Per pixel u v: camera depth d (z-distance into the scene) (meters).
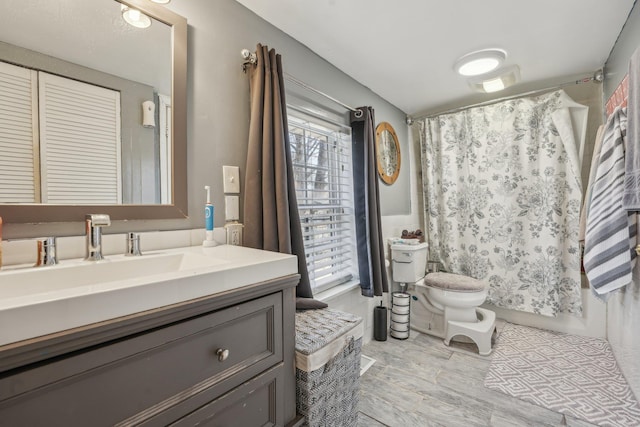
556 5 1.42
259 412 0.80
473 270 2.58
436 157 2.78
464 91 2.44
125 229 0.99
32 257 0.81
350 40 1.69
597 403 1.48
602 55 1.91
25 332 0.44
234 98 1.33
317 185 1.90
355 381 1.21
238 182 1.34
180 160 1.11
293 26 1.55
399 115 2.84
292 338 0.90
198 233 1.17
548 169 2.22
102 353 0.52
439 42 1.72
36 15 0.83
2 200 0.77
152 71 1.05
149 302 0.57
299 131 1.76
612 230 1.46
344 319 1.24
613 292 1.60
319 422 1.00
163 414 0.59
